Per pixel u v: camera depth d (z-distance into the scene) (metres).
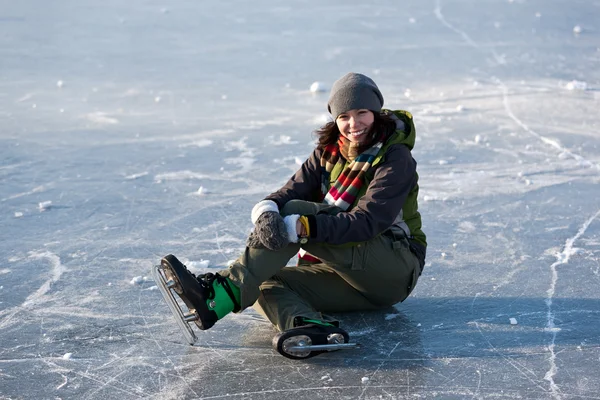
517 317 9.08
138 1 37.12
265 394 7.50
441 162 15.55
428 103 20.45
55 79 23.44
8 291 9.94
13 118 19.11
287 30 30.56
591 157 15.80
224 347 8.47
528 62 25.20
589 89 21.70
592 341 8.48
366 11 34.22
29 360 8.24
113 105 20.50
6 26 31.45
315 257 9.17
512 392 7.48
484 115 19.20
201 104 20.58
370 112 8.46
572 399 7.35
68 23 32.19
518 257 10.90
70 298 9.75
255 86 22.50
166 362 8.17
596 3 36.22
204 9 35.09
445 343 8.48
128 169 15.26
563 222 12.24
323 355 8.26
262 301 8.49
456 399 7.38
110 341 8.66
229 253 11.16
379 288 8.76
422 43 28.12
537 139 17.16
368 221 8.23
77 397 7.52
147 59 26.14
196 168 15.32
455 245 11.34
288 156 16.09
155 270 8.27
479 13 33.72
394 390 7.55
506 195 13.56
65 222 12.44
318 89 21.75
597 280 10.07
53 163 15.59
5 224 12.33
